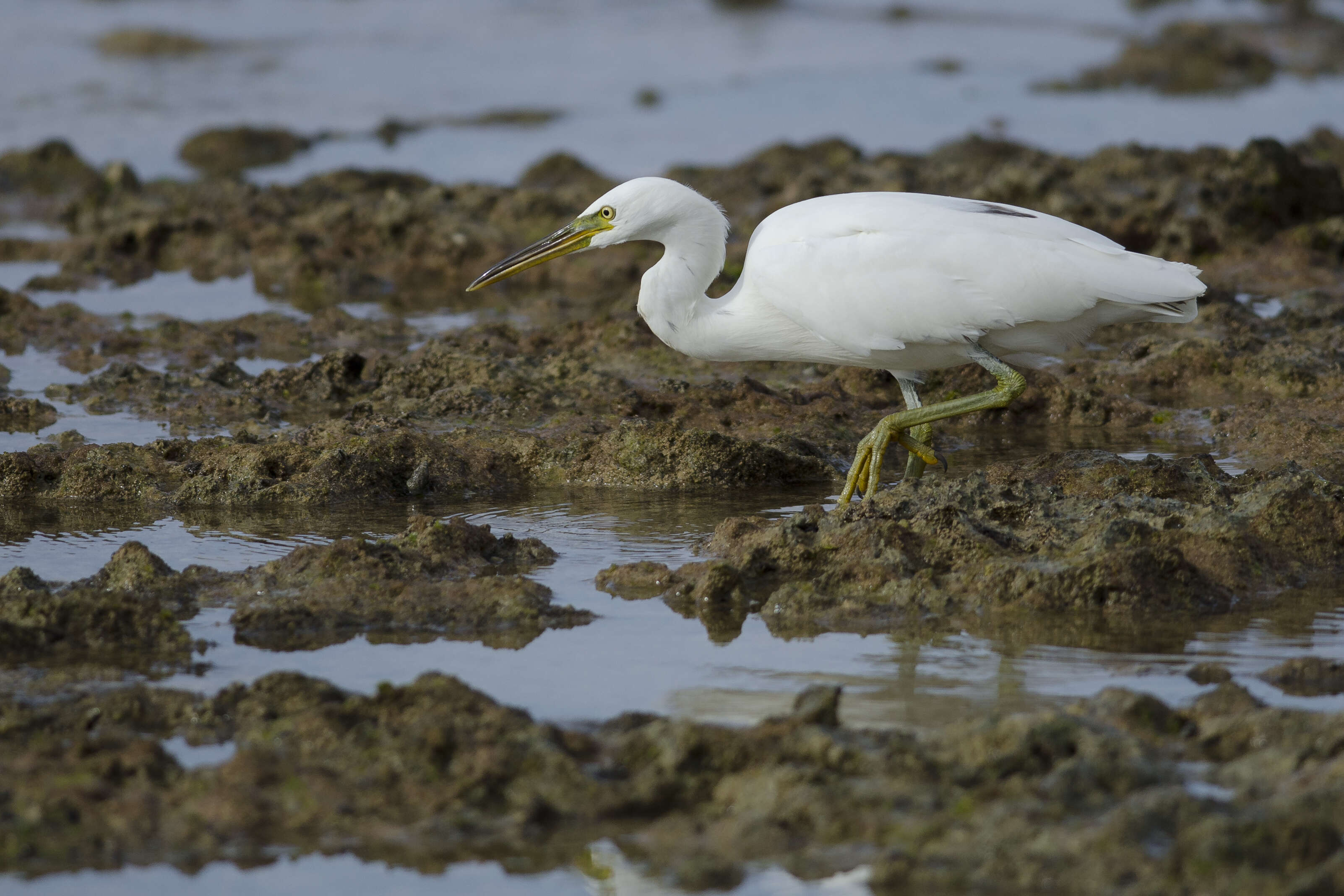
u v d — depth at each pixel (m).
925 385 16.14
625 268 24.02
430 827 7.26
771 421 14.90
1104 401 15.59
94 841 7.17
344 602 10.19
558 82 46.44
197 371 17.67
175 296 22.92
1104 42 56.16
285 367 17.89
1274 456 13.88
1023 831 6.81
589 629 9.93
